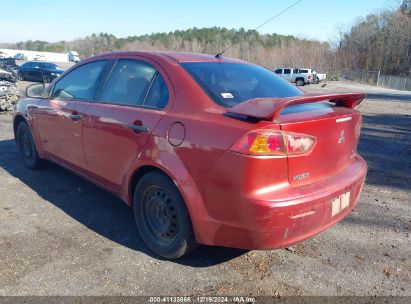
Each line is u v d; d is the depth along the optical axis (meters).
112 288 2.69
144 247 3.25
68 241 3.32
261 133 2.39
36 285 2.69
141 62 3.43
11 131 7.84
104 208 4.03
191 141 2.70
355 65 63.41
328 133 2.75
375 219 3.95
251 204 2.42
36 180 4.81
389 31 63.75
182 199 2.83
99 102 3.68
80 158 3.95
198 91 2.92
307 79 36.78
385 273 2.96
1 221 3.65
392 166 6.11
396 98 23.39
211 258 3.10
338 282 2.83
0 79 11.31
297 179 2.58
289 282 2.81
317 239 3.46
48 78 23.52
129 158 3.22
